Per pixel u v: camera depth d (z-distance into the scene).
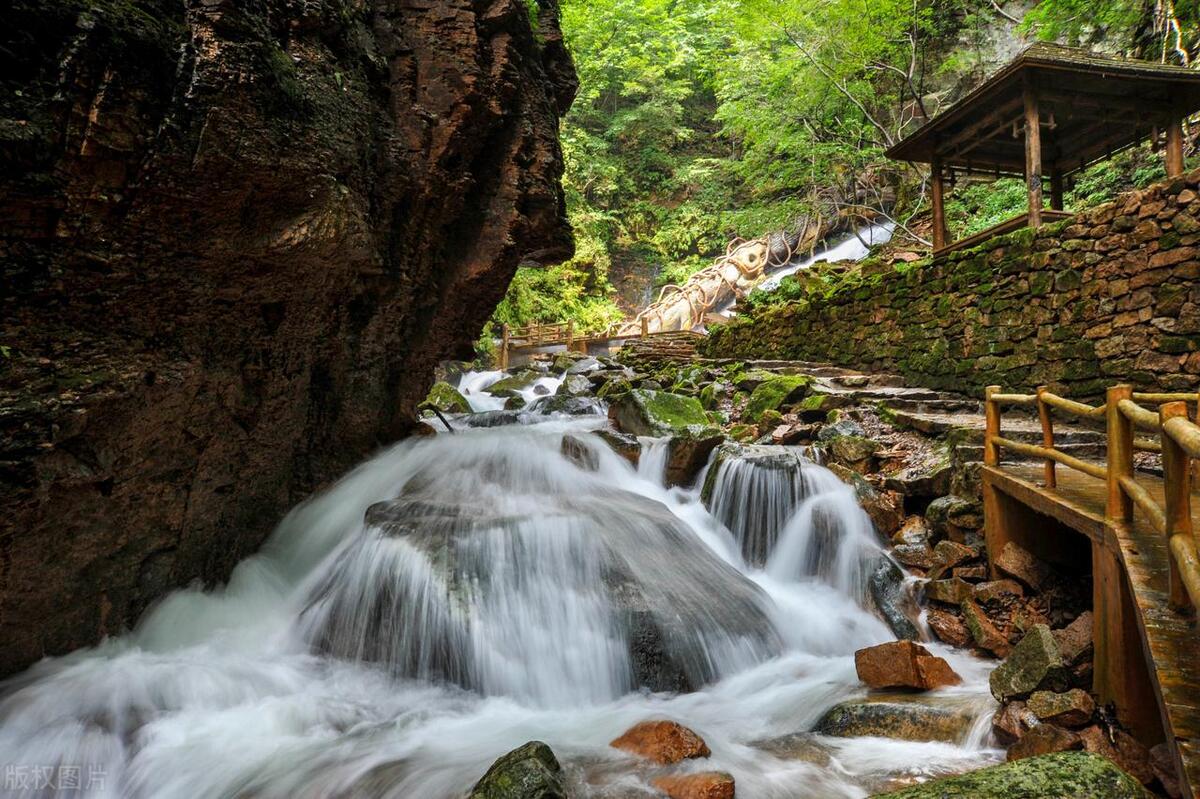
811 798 3.07
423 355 7.12
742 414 9.74
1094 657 3.65
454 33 5.65
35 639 3.71
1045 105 8.80
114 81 3.16
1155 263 6.52
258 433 5.14
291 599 5.18
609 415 9.65
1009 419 7.77
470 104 5.67
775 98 17.53
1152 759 3.00
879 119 20.05
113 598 4.16
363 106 4.83
